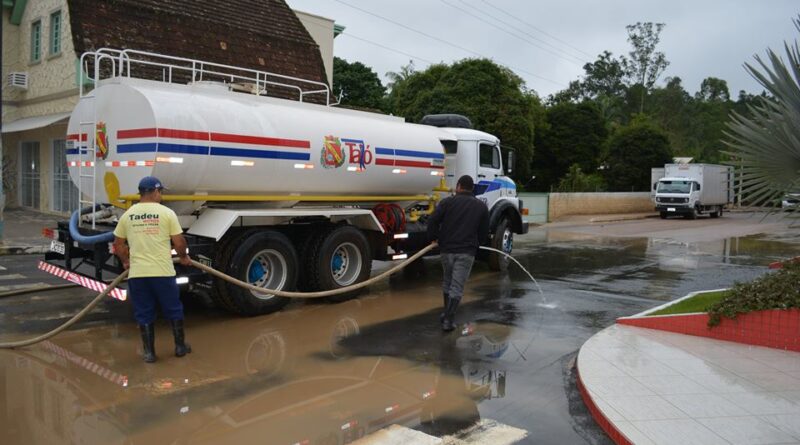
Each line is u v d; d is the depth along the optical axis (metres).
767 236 20.95
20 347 6.17
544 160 36.91
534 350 6.56
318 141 8.06
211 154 6.95
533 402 5.06
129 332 6.82
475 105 27.09
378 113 9.88
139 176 6.71
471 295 9.46
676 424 4.40
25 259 11.30
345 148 8.43
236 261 7.31
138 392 5.06
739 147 6.61
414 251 10.46
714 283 10.91
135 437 4.22
